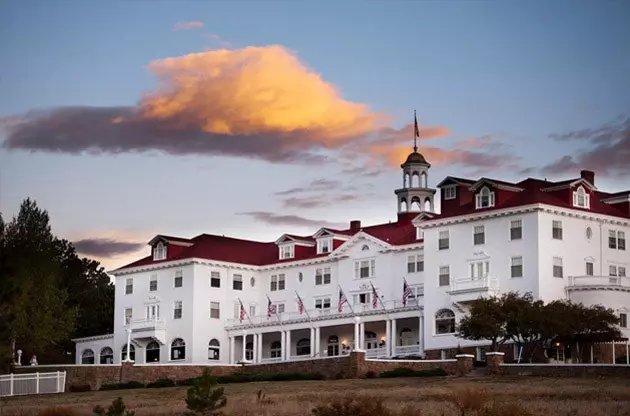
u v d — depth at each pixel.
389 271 147.50
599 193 140.50
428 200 156.25
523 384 97.25
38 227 161.00
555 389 90.94
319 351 150.62
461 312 133.25
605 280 129.38
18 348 147.12
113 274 169.25
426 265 137.88
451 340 133.62
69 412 83.31
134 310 166.12
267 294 163.00
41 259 149.75
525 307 119.31
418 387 99.38
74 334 185.50
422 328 139.25
